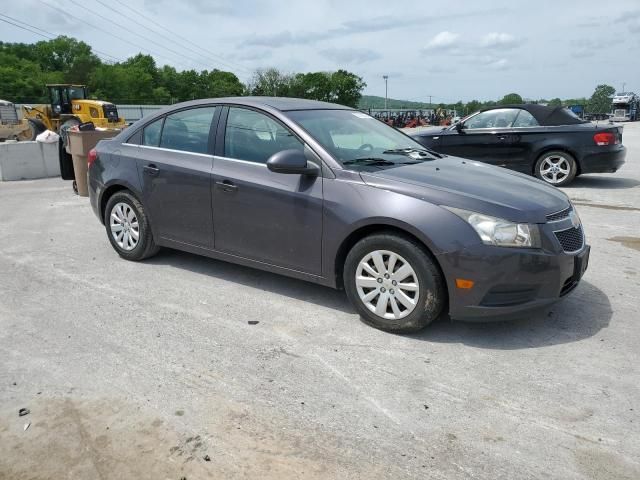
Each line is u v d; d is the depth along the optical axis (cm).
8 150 1259
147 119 547
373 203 389
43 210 859
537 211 375
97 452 269
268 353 370
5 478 252
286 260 441
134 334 398
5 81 8662
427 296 376
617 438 281
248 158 461
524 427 291
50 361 358
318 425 291
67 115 2448
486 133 1043
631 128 3753
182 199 498
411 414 302
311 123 454
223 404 310
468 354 368
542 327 408
